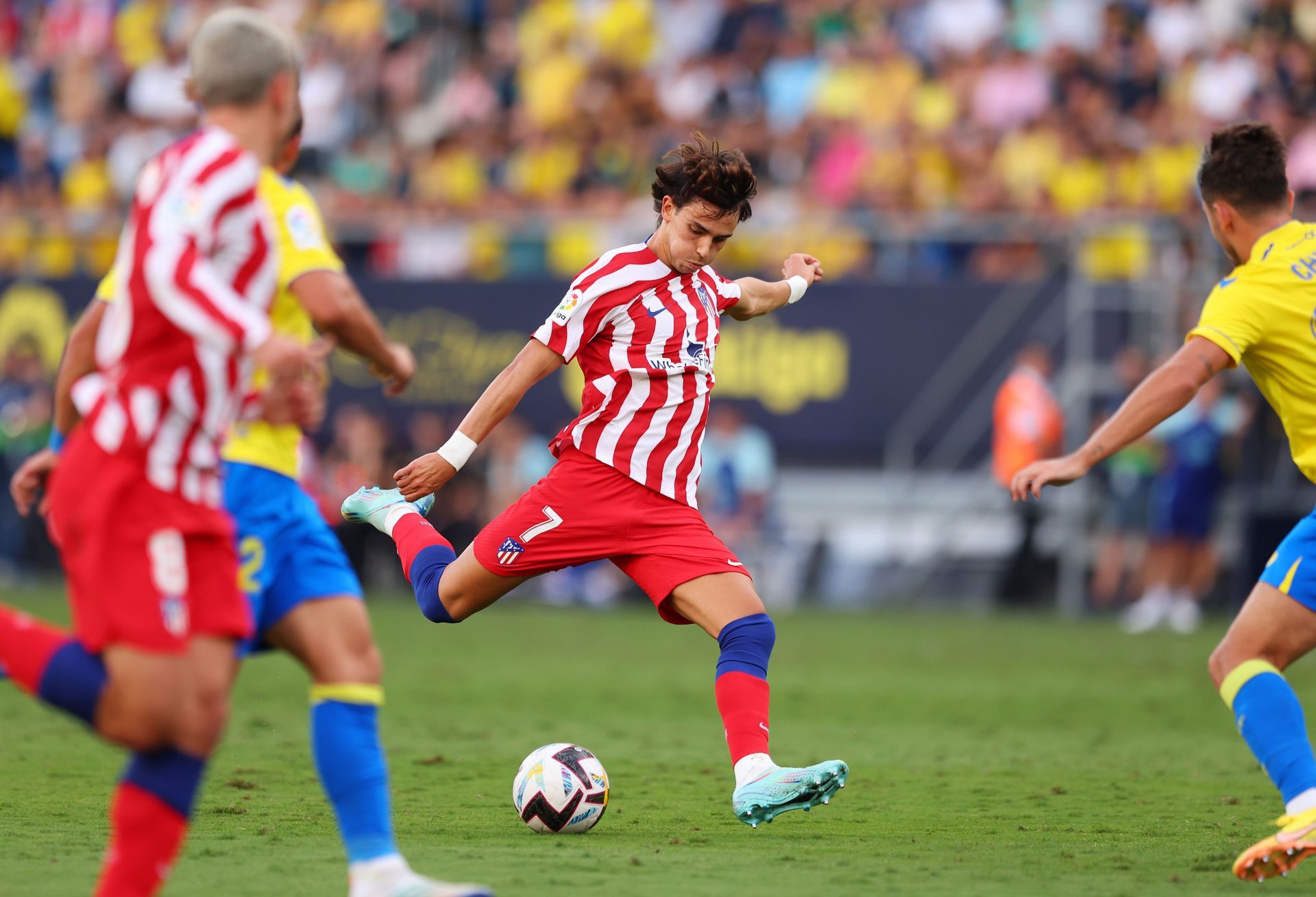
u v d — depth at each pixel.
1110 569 59.16
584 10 76.81
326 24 80.38
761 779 17.44
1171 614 55.62
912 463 61.22
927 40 71.38
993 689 36.59
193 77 13.11
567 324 18.83
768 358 61.72
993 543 61.88
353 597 13.92
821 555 64.12
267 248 12.41
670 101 72.81
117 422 11.91
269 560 13.64
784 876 15.43
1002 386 59.84
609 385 18.98
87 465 11.99
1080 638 50.28
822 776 17.17
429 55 80.06
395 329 64.38
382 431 63.41
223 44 12.96
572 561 19.25
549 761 18.28
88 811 19.03
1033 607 60.88
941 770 24.30
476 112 76.38
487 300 63.72
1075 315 59.47
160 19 81.19
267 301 12.52
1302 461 16.53
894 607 62.47
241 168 12.11
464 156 72.25
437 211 68.00
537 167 70.69
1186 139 63.41
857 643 47.91
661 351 18.95
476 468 62.91
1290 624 15.92
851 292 61.06
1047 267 61.38
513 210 67.75
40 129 80.12
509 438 61.75
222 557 12.35
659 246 19.14
